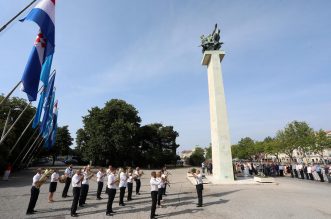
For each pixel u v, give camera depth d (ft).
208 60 90.68
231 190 59.11
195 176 40.55
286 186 67.05
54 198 47.55
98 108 175.42
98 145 159.02
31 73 34.78
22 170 129.90
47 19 36.65
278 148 238.89
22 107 122.11
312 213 34.27
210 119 89.25
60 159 290.56
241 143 362.53
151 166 197.67
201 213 34.96
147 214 34.71
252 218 31.86
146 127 204.03
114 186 35.09
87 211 36.40
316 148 204.23
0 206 38.04
